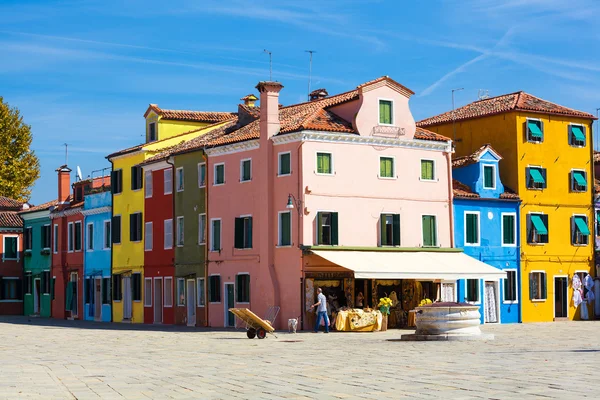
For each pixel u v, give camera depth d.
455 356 25.52
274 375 21.36
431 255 50.50
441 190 52.16
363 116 48.97
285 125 49.31
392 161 50.22
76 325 57.19
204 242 54.12
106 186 66.50
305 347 32.41
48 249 75.12
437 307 33.66
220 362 25.94
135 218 62.28
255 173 49.97
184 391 18.48
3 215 80.25
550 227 57.19
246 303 50.22
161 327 53.50
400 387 17.86
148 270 60.41
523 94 59.03
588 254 58.69
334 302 47.06
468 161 54.69
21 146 90.81
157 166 59.47
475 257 53.50
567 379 18.53
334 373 21.36
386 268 46.12
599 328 45.66
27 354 30.70
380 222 49.41
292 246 47.25
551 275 56.81
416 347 30.11
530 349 28.20
